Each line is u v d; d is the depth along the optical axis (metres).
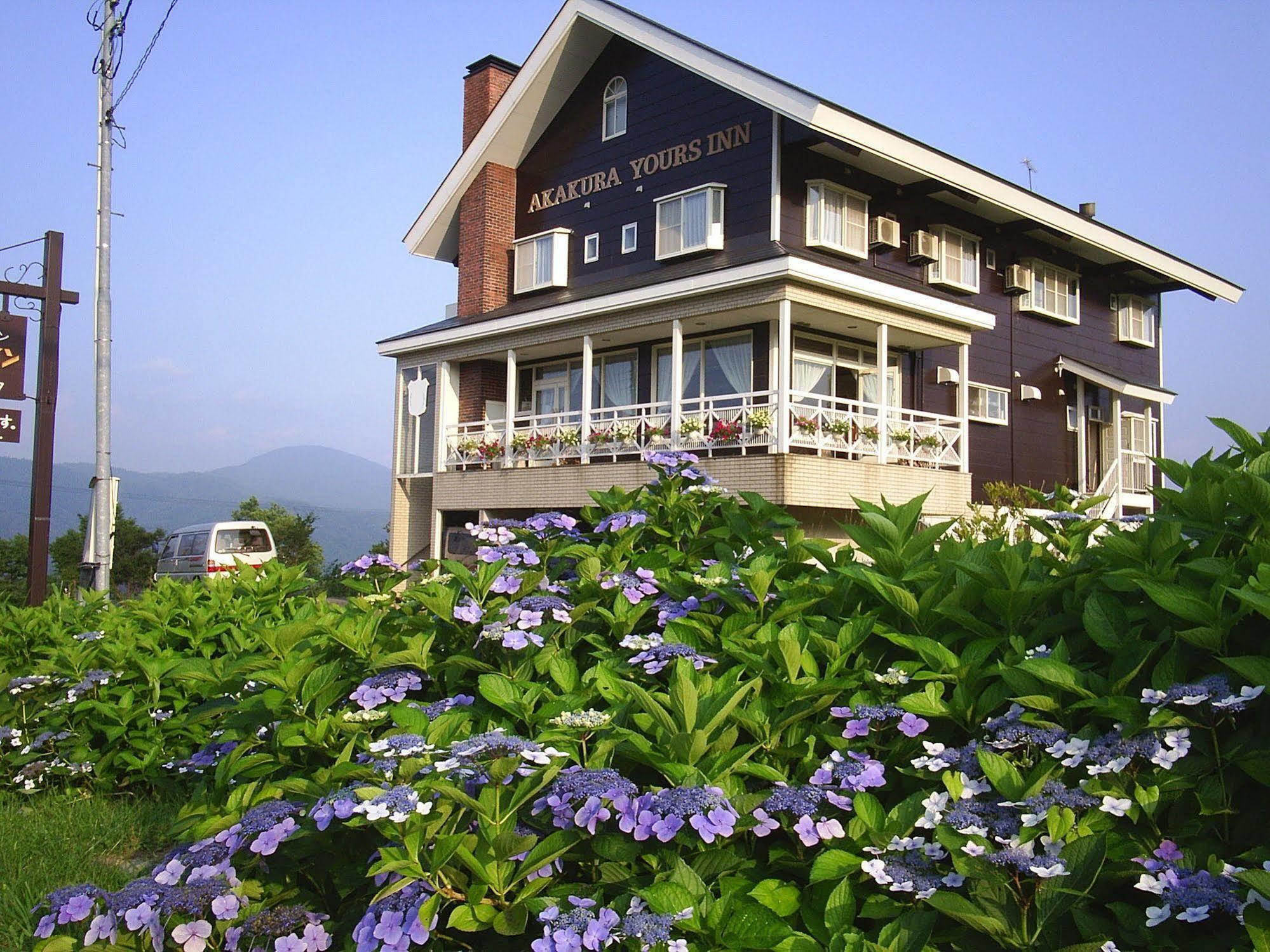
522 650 3.68
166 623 6.43
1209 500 3.22
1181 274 24.12
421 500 22.48
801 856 2.76
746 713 3.04
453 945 2.76
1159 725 2.54
